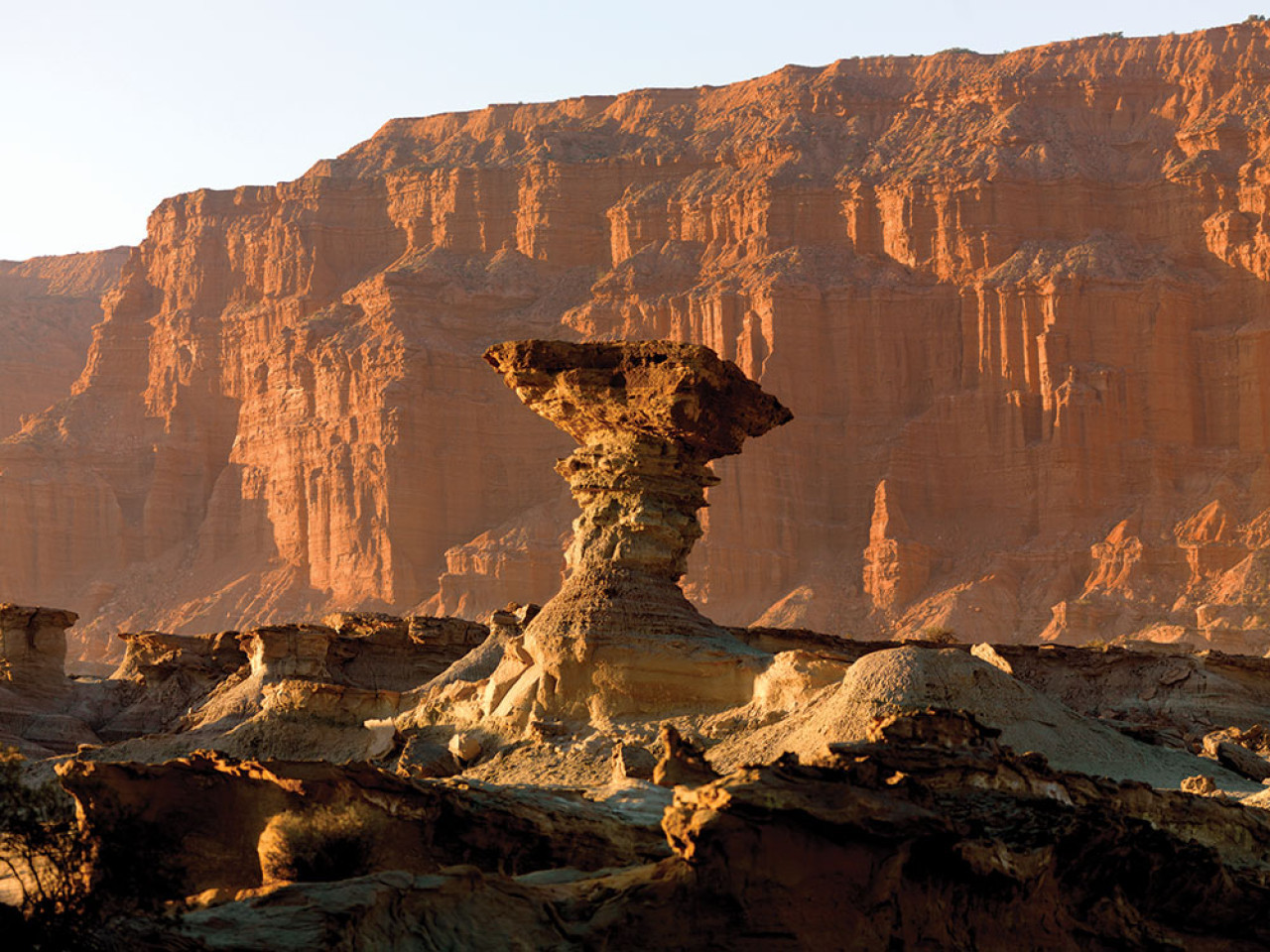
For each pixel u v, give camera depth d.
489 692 62.59
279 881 36.06
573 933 30.98
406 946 29.56
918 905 32.38
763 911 31.16
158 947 28.38
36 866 33.44
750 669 58.50
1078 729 53.75
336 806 36.72
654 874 32.56
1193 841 37.59
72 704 92.25
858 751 35.28
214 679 96.75
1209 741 61.09
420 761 58.38
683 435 61.44
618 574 61.56
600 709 59.12
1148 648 107.50
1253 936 37.19
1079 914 35.28
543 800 40.75
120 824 36.25
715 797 31.61
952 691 52.09
